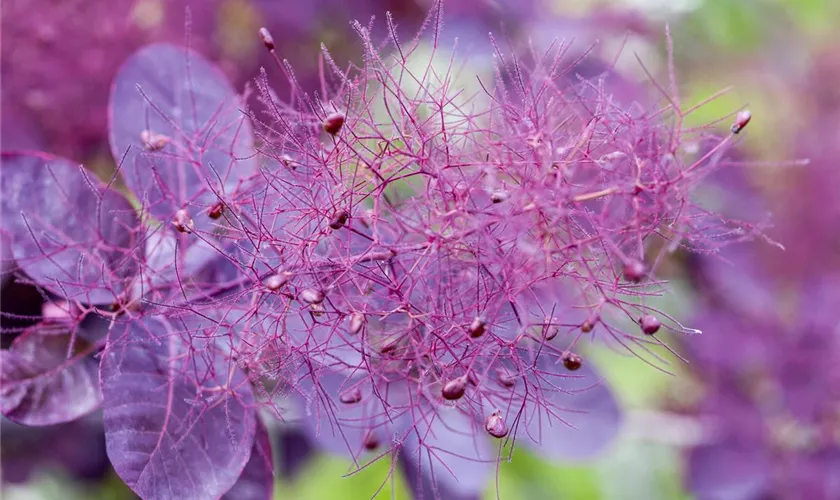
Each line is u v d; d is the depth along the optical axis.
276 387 0.33
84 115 0.42
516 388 0.34
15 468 0.40
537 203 0.32
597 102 0.34
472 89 0.41
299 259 0.32
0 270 0.33
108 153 0.43
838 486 0.44
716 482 0.44
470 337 0.32
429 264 0.33
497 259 0.33
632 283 0.33
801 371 0.45
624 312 0.35
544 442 0.37
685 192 0.34
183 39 0.44
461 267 0.33
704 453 0.45
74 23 0.42
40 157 0.34
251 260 0.33
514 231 0.33
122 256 0.33
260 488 0.33
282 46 0.45
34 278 0.33
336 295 0.33
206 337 0.32
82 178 0.34
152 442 0.32
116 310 0.33
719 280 0.45
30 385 0.33
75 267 0.33
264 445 0.33
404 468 0.36
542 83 0.34
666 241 0.36
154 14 0.44
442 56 0.44
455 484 0.36
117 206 0.34
